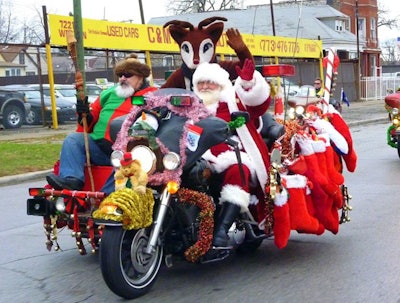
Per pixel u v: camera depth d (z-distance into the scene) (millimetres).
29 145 15867
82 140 5922
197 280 5430
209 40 6785
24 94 21453
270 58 29844
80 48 8898
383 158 13414
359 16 53625
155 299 4957
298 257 6113
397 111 12766
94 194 5219
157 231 4848
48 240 5660
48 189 5496
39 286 5453
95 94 22875
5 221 8375
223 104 5758
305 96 6383
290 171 5730
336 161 6492
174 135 5004
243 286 5254
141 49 22031
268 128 5941
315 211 5949
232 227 5613
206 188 5297
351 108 32344
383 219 7621
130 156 4754
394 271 5574
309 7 50594
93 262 6203
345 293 5043
